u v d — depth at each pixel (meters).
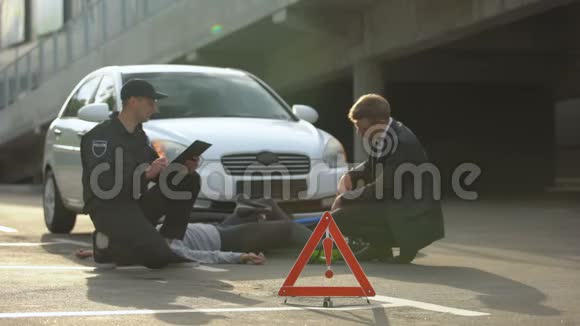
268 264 12.21
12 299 8.83
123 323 7.55
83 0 56.44
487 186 47.38
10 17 89.56
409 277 11.02
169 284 10.09
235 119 15.56
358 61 35.09
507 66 41.44
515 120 47.66
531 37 38.94
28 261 12.39
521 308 8.64
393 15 32.44
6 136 72.75
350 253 8.80
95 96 16.88
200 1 41.12
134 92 11.38
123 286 9.87
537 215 23.52
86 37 54.84
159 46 45.94
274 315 8.08
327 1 32.88
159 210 11.74
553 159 48.09
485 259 13.30
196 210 14.00
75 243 15.35
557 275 11.28
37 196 41.50
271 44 41.19
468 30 29.17
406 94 46.69
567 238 16.92
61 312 8.07
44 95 62.44
